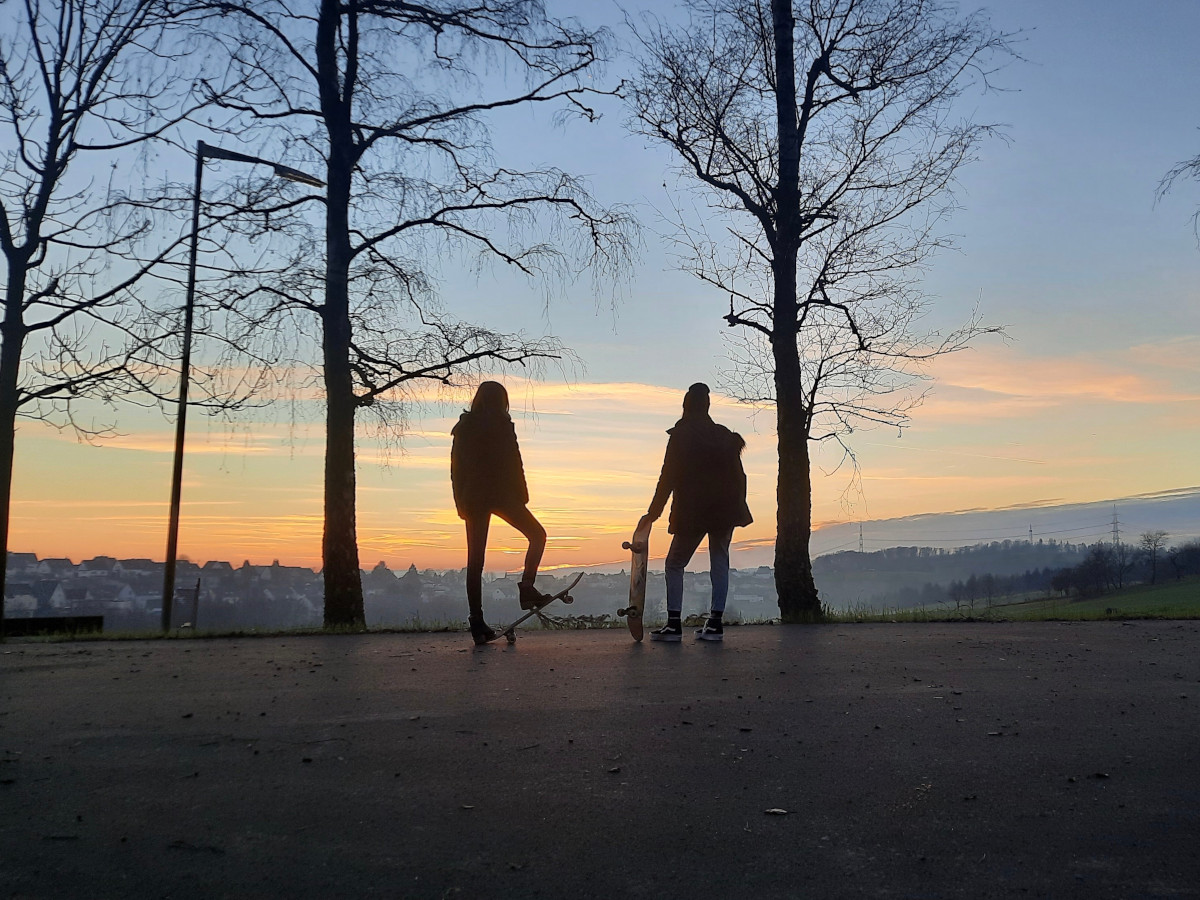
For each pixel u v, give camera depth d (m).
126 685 5.84
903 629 9.61
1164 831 3.12
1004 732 4.48
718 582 8.66
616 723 4.66
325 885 2.69
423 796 3.48
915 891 2.65
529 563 8.55
